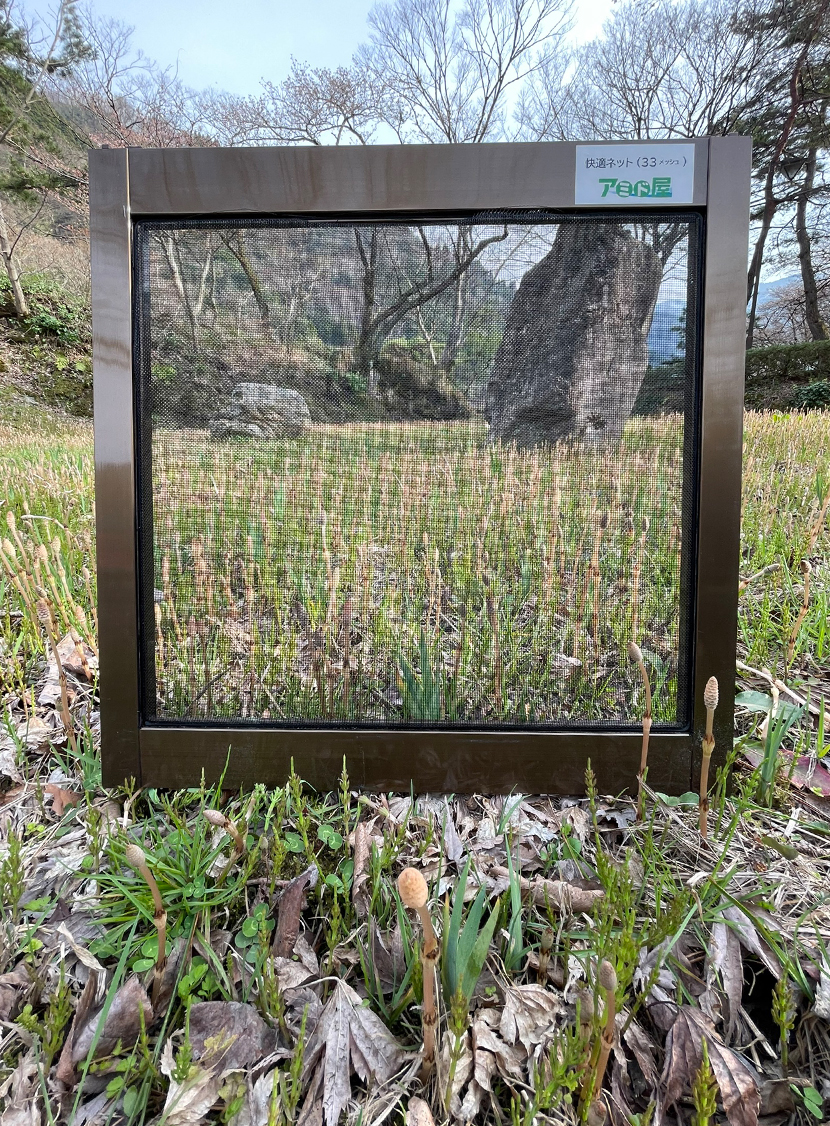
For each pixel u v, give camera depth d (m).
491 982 1.12
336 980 1.14
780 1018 1.01
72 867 1.33
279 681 1.51
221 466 1.45
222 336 1.42
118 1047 1.02
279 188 1.36
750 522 3.01
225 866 1.26
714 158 1.33
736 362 1.37
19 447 6.65
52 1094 0.98
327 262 1.40
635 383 1.41
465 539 1.49
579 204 1.35
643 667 1.31
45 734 1.74
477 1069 0.99
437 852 1.37
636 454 1.43
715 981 1.13
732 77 14.41
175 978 1.12
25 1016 0.97
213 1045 0.99
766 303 18.19
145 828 1.40
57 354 13.25
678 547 1.44
